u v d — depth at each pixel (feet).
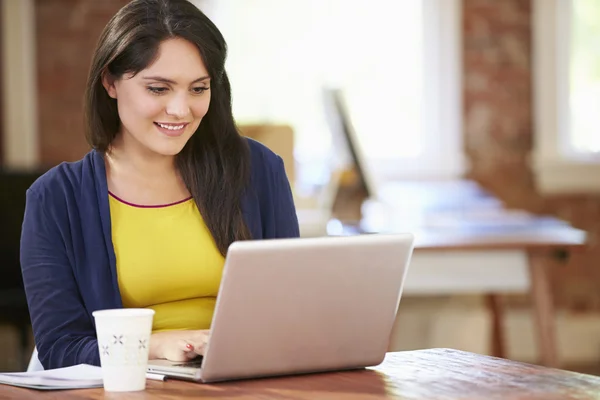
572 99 20.70
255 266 5.65
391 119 20.47
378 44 20.38
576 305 20.54
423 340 20.15
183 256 7.61
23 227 7.37
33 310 7.20
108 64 7.18
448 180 20.38
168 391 5.67
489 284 14.06
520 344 20.33
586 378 5.88
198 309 7.72
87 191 7.48
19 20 19.02
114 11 19.45
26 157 19.15
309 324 5.98
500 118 20.47
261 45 20.13
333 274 5.92
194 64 7.06
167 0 7.17
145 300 7.56
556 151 20.38
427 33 20.34
